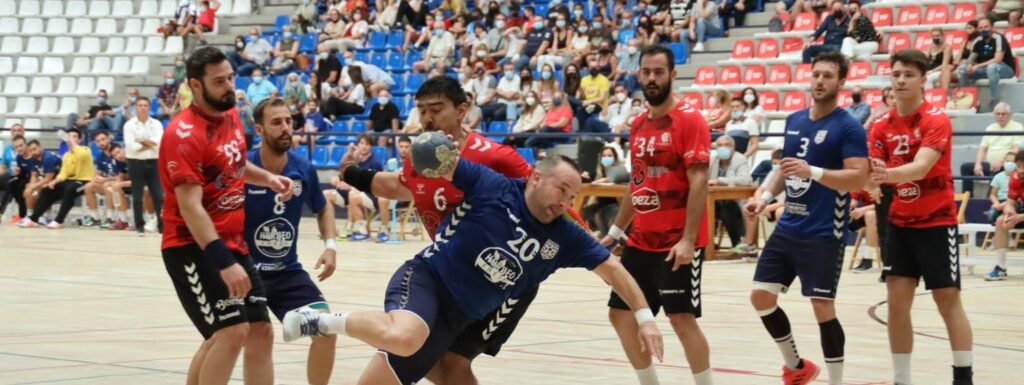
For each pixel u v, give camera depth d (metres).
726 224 15.40
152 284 12.20
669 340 8.74
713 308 10.50
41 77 28.03
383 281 12.38
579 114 20.42
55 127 27.08
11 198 21.89
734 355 8.07
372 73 23.31
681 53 22.09
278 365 7.54
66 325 9.31
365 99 23.12
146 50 28.20
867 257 13.80
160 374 7.21
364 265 14.05
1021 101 18.14
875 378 7.28
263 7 28.41
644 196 6.42
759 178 16.34
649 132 6.39
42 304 10.61
